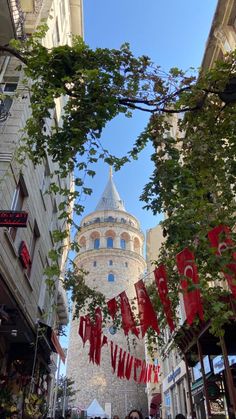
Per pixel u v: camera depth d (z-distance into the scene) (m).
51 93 6.17
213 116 7.45
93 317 11.66
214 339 11.27
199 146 6.93
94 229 65.19
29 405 13.03
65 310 26.89
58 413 36.16
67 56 6.27
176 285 10.50
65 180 22.72
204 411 15.53
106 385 48.44
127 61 6.50
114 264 60.19
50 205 18.17
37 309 15.36
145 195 6.68
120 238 64.62
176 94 6.69
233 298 8.22
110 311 10.13
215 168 7.46
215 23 16.86
